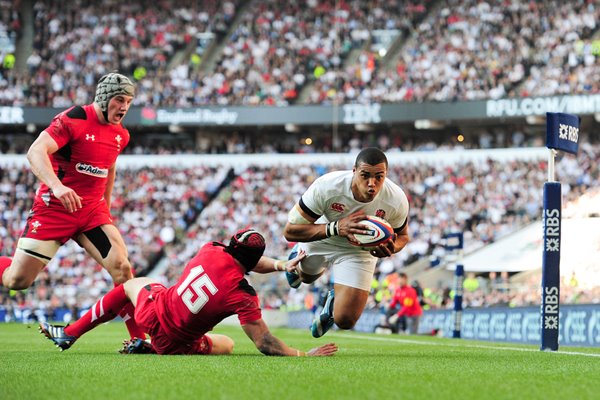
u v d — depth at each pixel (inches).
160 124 4345.5
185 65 4515.3
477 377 668.1
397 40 4527.6
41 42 4655.5
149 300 906.7
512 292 2849.4
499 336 1918.1
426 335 2363.4
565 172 3846.0
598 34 4077.3
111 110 989.8
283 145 4608.8
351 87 4347.9
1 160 4397.1
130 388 578.2
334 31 4606.3
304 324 2997.0
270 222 4178.2
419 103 4089.6
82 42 4662.9
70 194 923.4
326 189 906.7
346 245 983.0
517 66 4104.3
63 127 971.9
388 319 2480.3
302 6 4719.5
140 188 4338.1
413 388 580.7
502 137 4279.0
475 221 3860.7
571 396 549.3
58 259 3782.0
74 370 713.6
